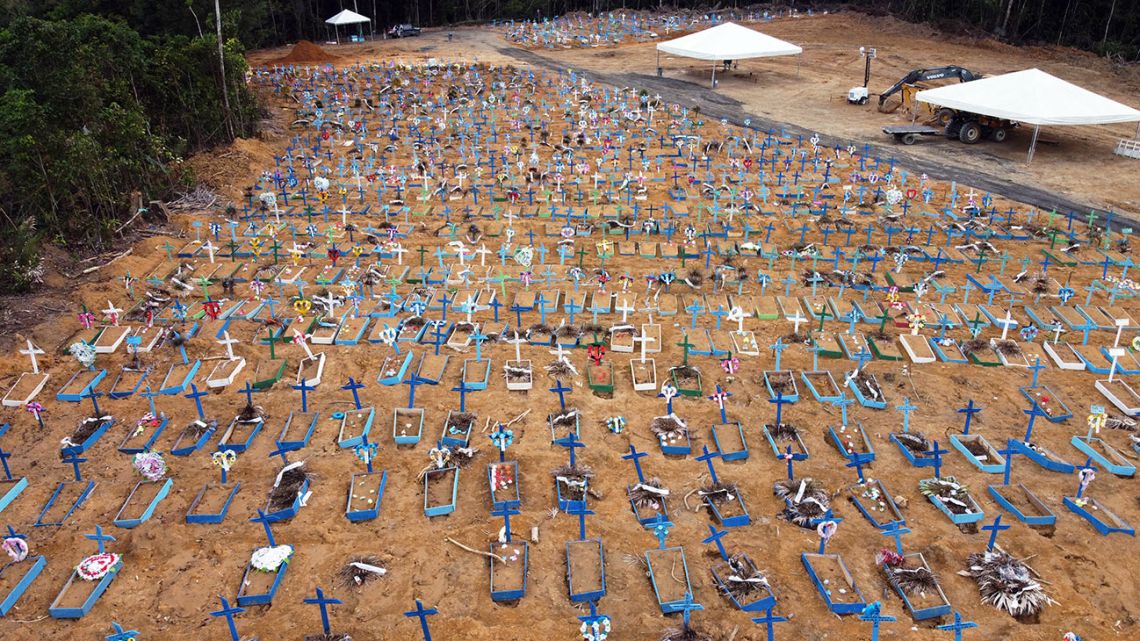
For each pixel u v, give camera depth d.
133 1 50.59
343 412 13.09
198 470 11.79
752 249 20.23
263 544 10.34
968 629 8.94
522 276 17.52
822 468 11.71
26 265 17.55
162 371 14.59
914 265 19.50
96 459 12.15
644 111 38.56
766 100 42.66
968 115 33.38
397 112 37.91
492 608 9.32
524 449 12.21
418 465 11.88
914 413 13.19
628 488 11.28
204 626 9.13
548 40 67.94
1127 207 24.86
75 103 22.80
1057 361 14.70
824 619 9.09
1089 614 9.12
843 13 70.06
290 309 16.89
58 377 14.41
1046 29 59.47
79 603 9.38
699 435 12.59
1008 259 20.02
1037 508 10.84
